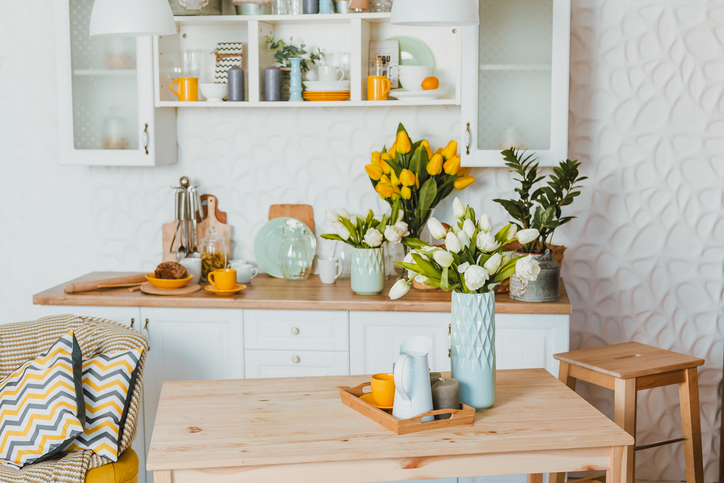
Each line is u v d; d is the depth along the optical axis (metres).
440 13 2.16
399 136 2.94
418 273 1.92
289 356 2.87
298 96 3.06
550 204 2.67
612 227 3.19
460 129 3.17
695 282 3.19
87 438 2.19
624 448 1.71
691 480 2.50
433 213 3.25
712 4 3.04
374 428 1.77
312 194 3.31
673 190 3.15
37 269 3.47
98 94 3.04
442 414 1.81
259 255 3.29
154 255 3.41
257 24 3.01
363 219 3.29
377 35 3.18
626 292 3.22
